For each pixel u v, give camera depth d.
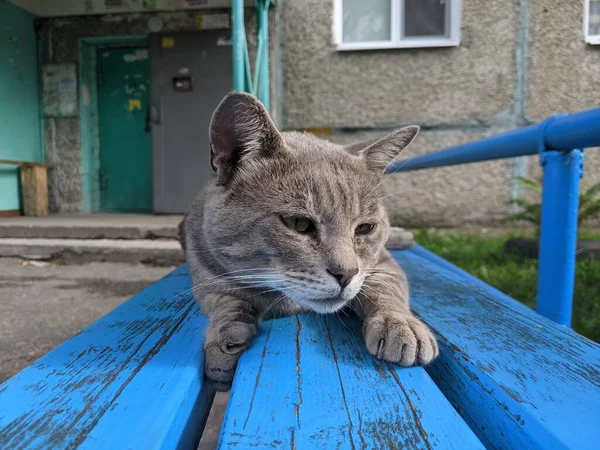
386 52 4.68
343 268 1.32
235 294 1.49
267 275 1.42
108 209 5.93
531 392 0.91
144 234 4.17
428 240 4.25
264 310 1.54
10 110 5.26
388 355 1.10
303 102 4.82
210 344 1.18
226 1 5.04
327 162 1.52
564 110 4.47
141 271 3.70
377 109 4.77
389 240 3.30
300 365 1.09
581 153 1.60
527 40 4.43
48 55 5.57
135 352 1.16
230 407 0.88
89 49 5.70
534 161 4.63
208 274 1.58
